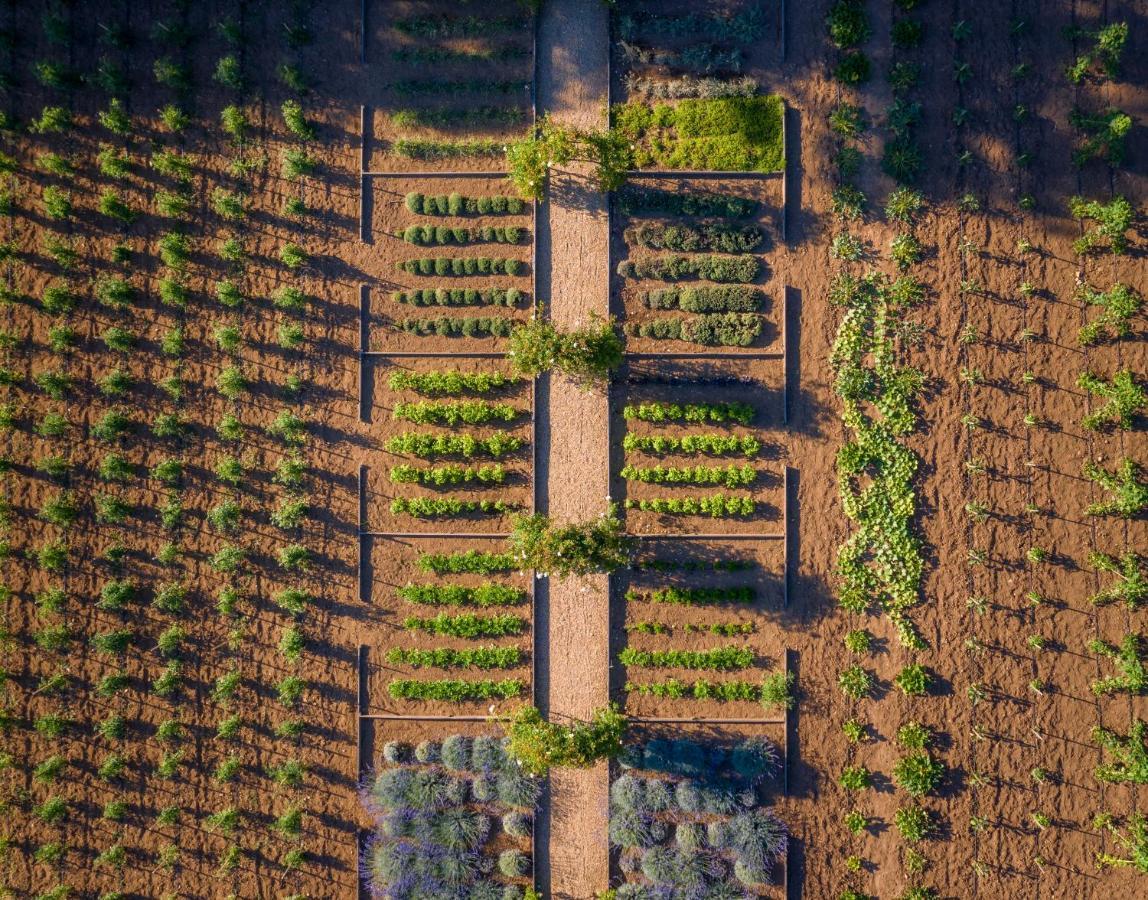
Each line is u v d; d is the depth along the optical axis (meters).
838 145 27.62
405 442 27.50
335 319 27.92
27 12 27.88
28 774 27.72
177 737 27.78
